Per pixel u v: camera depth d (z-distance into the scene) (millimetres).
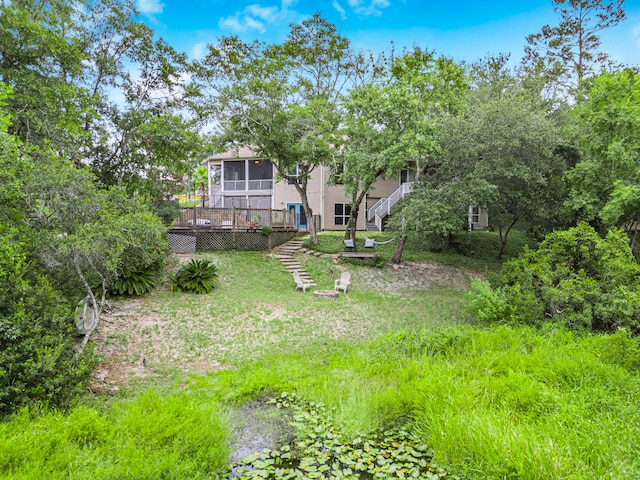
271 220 19094
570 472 3951
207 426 4844
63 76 10336
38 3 9953
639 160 10367
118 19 12914
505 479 4047
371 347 8234
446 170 15656
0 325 4820
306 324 10273
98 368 7160
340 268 16859
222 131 17125
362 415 5582
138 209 7395
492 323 9250
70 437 4367
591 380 6023
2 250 5078
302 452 4902
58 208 6105
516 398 5578
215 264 15320
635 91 10305
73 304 6699
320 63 18656
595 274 9461
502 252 19719
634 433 4547
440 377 6258
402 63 16094
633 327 7984
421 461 4652
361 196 18812
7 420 4504
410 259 18531
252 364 7699
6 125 5406
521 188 15219
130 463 4000
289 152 17422
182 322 9883
